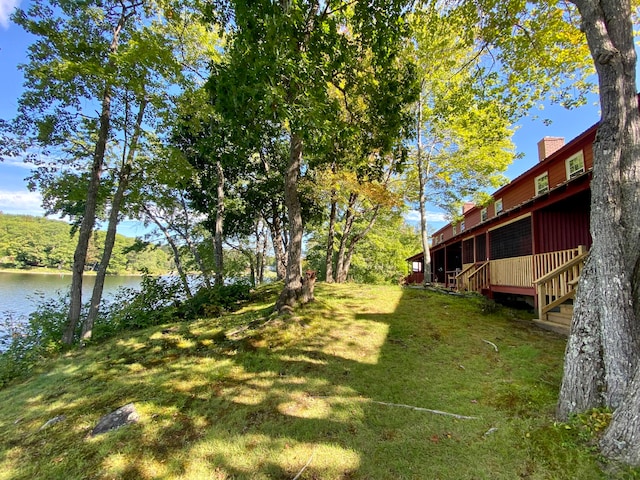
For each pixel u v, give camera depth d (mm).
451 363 4750
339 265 16797
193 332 6945
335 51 6133
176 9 8820
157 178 9695
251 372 4738
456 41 9633
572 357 2900
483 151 11703
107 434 3426
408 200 14445
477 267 11805
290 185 7551
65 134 8812
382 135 7426
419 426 3201
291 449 2973
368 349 5371
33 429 3805
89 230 8656
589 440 2488
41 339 7719
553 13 6156
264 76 4590
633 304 2648
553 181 11227
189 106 9008
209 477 2686
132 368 5367
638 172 2785
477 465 2564
